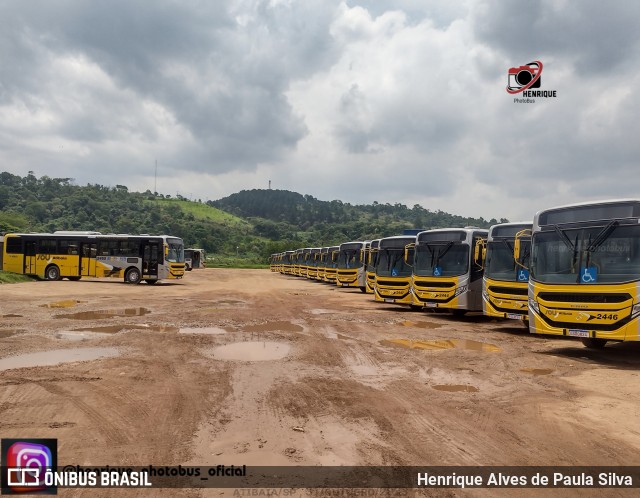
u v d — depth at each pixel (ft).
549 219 35.58
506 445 16.87
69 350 32.68
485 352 34.83
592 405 21.68
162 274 108.68
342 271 104.06
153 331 41.39
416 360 31.53
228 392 23.12
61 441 16.66
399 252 66.18
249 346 35.42
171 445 16.47
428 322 52.60
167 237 110.63
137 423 18.58
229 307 63.36
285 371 27.71
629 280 29.89
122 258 109.81
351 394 23.06
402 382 25.62
